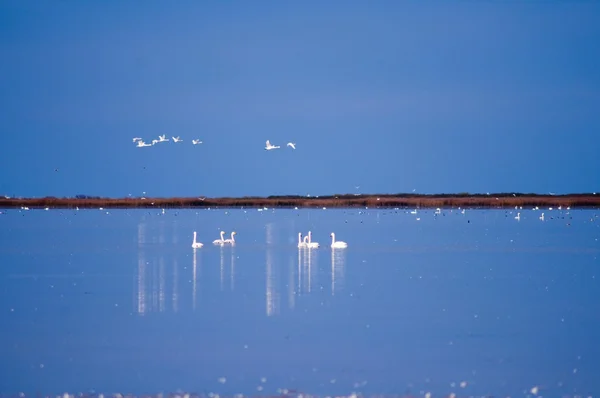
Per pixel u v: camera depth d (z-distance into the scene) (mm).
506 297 37688
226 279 44000
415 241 72125
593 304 35781
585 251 60969
